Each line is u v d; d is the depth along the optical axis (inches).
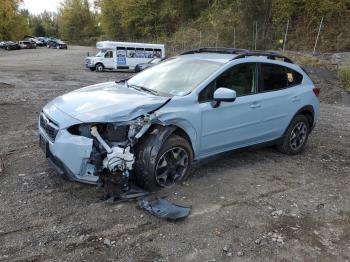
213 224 163.9
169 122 184.5
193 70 218.2
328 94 601.6
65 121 172.2
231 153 226.8
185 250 144.6
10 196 178.4
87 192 185.5
